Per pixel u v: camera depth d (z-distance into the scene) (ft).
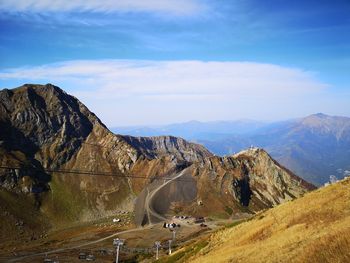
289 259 117.08
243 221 254.47
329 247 102.83
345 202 164.96
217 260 184.34
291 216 189.98
